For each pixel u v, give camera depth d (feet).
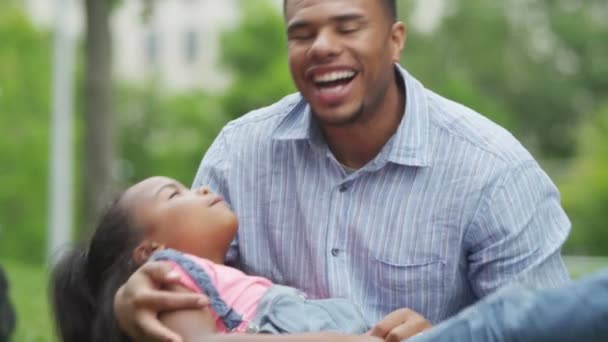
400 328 14.85
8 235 114.93
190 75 211.61
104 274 16.39
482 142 16.40
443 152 16.42
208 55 210.38
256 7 126.41
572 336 11.54
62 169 80.23
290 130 17.17
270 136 17.33
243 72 126.31
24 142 115.34
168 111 139.85
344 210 16.74
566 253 123.65
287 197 17.15
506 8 179.42
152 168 139.03
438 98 16.94
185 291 15.05
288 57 16.30
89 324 16.60
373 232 16.55
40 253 115.44
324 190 16.88
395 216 16.49
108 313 15.56
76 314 16.63
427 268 16.40
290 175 17.13
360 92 16.11
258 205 17.35
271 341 14.15
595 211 122.93
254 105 125.29
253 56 125.39
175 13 212.64
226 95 126.82
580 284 11.68
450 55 173.17
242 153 17.51
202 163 18.01
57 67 80.79
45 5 209.77
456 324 12.21
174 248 16.30
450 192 16.35
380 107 16.48
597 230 122.83
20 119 115.44
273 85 124.06
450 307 16.62
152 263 14.92
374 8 16.05
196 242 16.29
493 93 180.55
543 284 16.29
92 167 62.08
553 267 16.40
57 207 79.82
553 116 185.37
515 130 181.37
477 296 16.69
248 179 17.42
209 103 139.95
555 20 181.98
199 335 14.33
